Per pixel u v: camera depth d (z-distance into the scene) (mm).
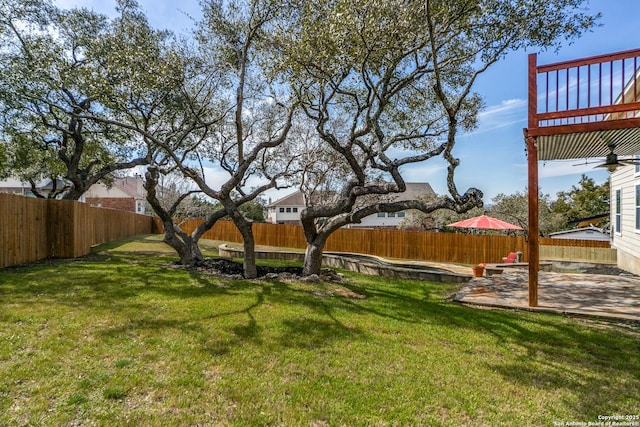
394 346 4117
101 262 9461
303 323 4840
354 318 5195
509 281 8391
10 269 7941
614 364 3713
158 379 3123
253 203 30766
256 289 6844
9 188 23219
